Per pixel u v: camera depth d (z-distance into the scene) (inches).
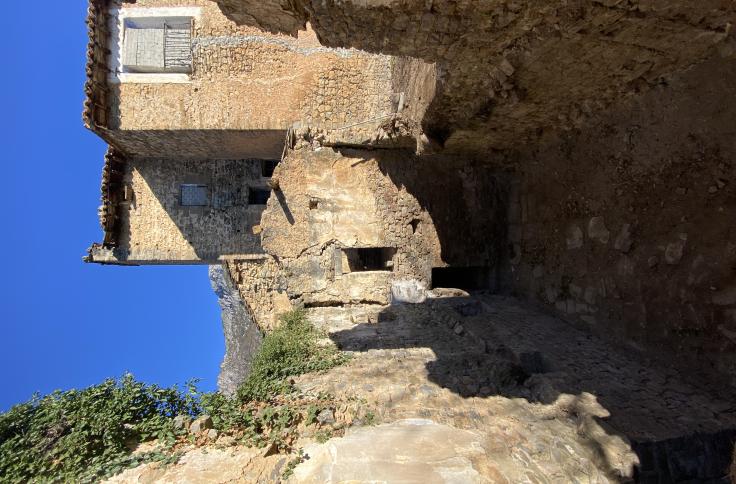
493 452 121.0
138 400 140.3
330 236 293.9
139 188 407.2
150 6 330.6
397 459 116.3
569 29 150.9
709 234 152.3
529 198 268.7
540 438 129.4
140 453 121.6
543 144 249.9
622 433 127.6
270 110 331.3
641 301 181.8
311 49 331.9
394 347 211.2
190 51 329.7
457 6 138.1
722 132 147.0
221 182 418.0
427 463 114.6
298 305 289.9
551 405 149.8
